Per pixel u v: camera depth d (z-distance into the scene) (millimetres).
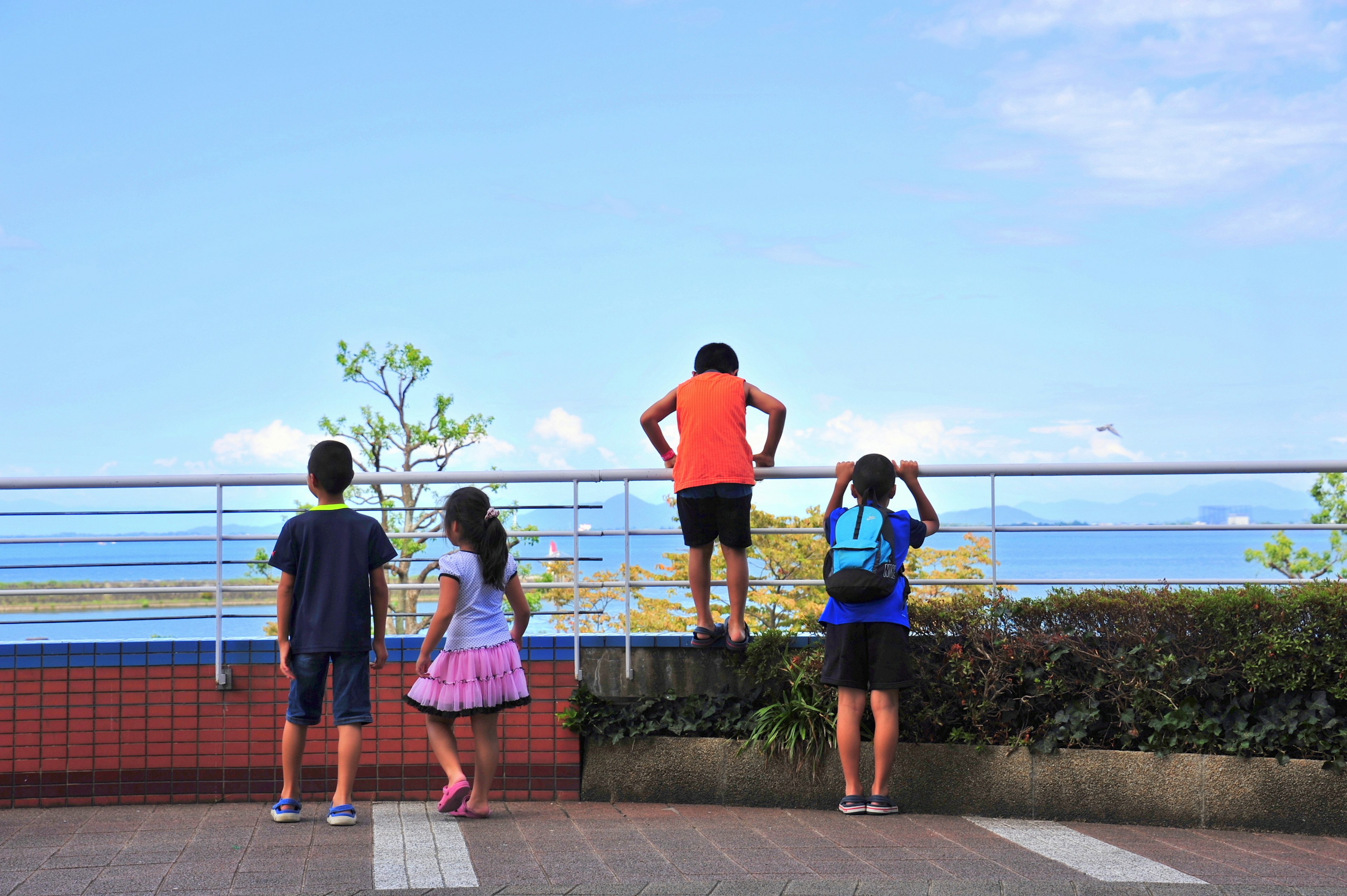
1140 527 5965
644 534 6176
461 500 5430
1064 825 5559
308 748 6020
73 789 5945
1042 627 5941
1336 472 5996
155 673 6016
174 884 4242
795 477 6023
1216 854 4941
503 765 6086
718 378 6094
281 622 5312
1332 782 5398
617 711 6109
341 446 5438
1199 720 5648
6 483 5824
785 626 7660
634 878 4363
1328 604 5531
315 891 4148
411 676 6062
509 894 4129
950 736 5844
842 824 5457
